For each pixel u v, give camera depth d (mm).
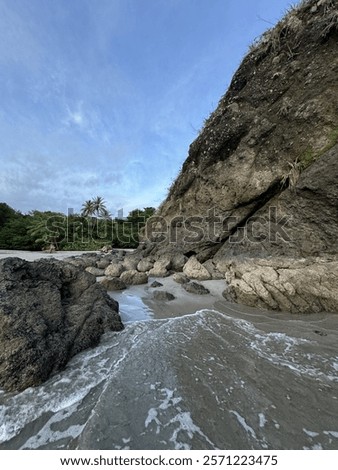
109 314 5824
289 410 3264
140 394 3545
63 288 5984
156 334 5562
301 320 6441
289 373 4086
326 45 8898
